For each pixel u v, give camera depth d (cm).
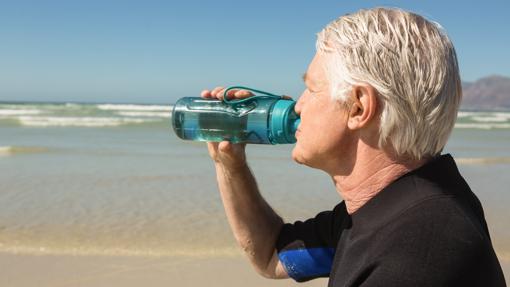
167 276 459
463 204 117
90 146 1472
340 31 124
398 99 113
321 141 128
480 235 111
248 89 161
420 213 112
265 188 867
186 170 1037
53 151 1315
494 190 891
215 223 622
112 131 2097
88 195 775
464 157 1374
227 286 440
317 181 941
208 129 164
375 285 110
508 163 1248
